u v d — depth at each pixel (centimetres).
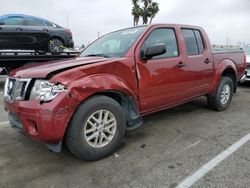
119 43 410
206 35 519
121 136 354
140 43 384
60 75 295
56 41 1001
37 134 296
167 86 417
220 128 452
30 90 306
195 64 470
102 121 331
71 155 349
